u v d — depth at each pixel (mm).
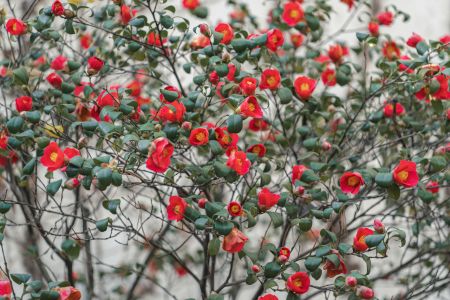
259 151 2801
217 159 2676
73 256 2885
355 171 2811
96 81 3076
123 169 2549
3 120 2973
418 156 2824
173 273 3836
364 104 2963
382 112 2977
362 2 3439
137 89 3057
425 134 3059
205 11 3064
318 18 3146
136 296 3545
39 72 3031
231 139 2648
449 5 4758
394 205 3221
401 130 3057
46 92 2922
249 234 3684
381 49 3273
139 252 3629
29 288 2582
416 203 3131
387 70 2861
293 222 2668
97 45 3178
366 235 2604
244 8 3318
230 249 2570
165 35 2859
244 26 3340
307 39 3223
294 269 2633
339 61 3023
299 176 2756
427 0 4770
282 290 2621
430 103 2908
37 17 2840
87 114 2855
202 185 2660
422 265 3260
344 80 2990
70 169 2568
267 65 2955
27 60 3125
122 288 3473
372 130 3131
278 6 3193
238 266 3637
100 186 2547
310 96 2896
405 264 3115
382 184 2570
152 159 2486
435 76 2721
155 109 2895
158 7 3561
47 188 2660
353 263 3510
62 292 2547
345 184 2668
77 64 2863
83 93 2922
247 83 2631
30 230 3240
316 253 2600
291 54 3279
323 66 3129
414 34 2891
